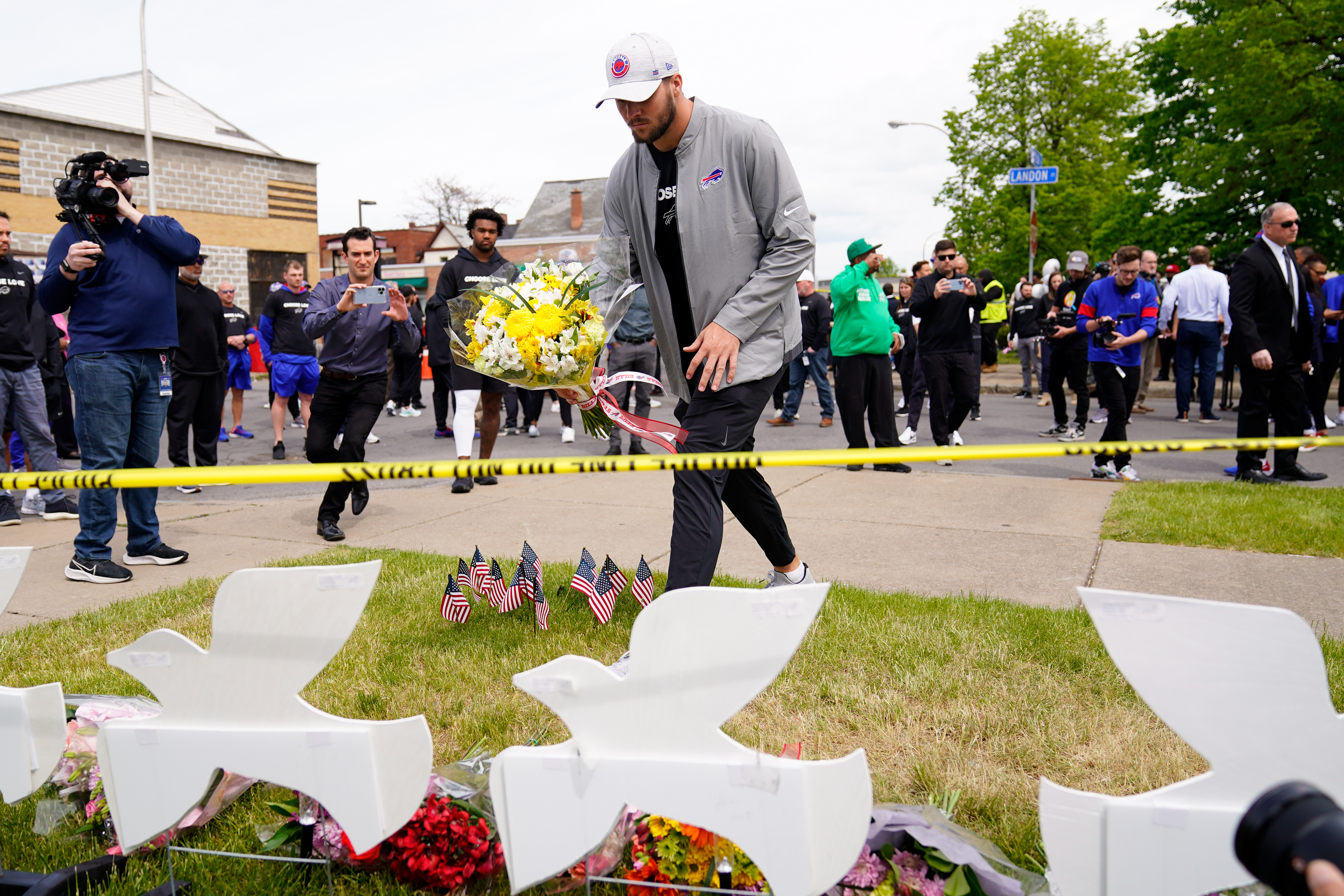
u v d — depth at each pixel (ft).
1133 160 85.46
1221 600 13.15
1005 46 110.52
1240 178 67.67
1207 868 4.95
